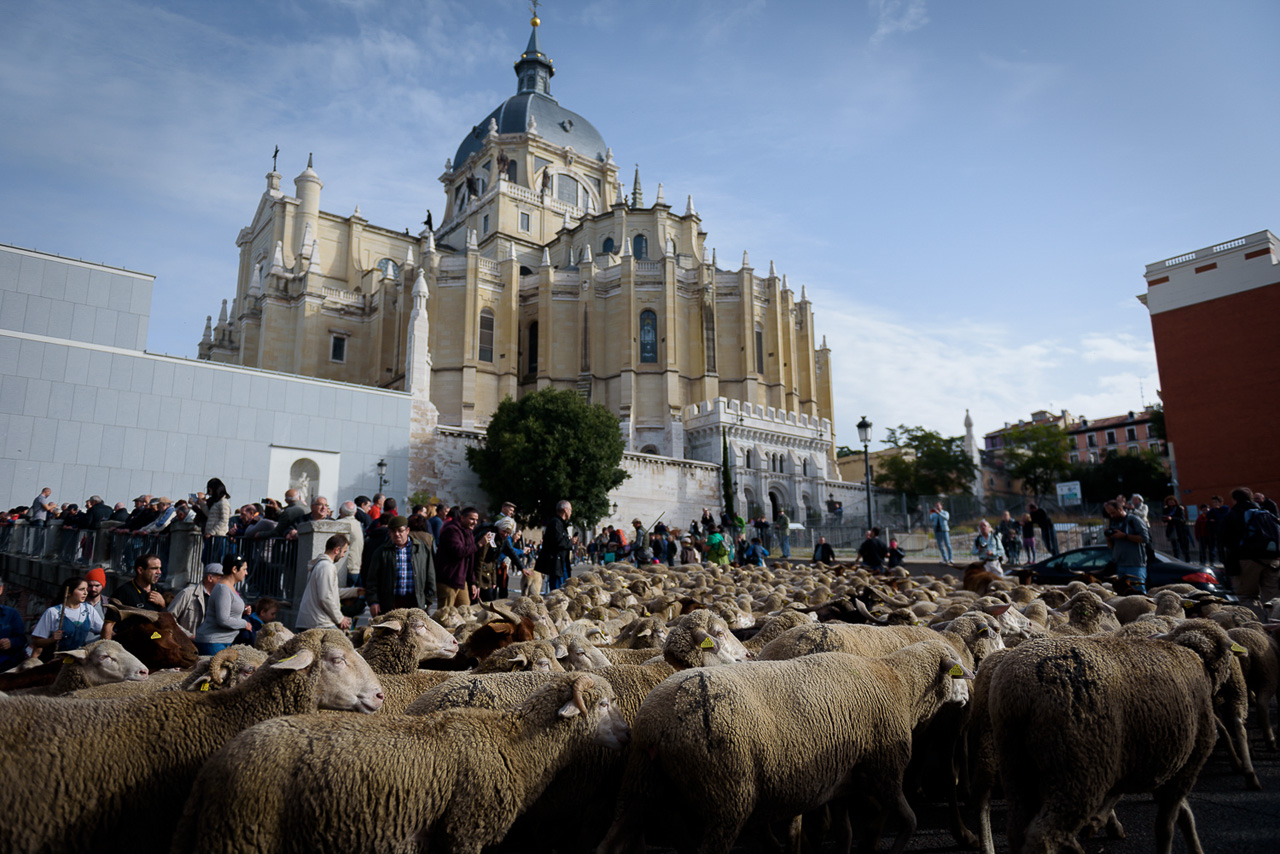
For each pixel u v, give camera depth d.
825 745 5.83
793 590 17.08
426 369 49.91
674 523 57.22
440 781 4.95
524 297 76.94
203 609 12.00
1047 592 14.97
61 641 10.69
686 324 75.75
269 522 18.61
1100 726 5.42
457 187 98.25
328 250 77.69
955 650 7.41
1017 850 5.53
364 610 15.22
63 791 4.95
